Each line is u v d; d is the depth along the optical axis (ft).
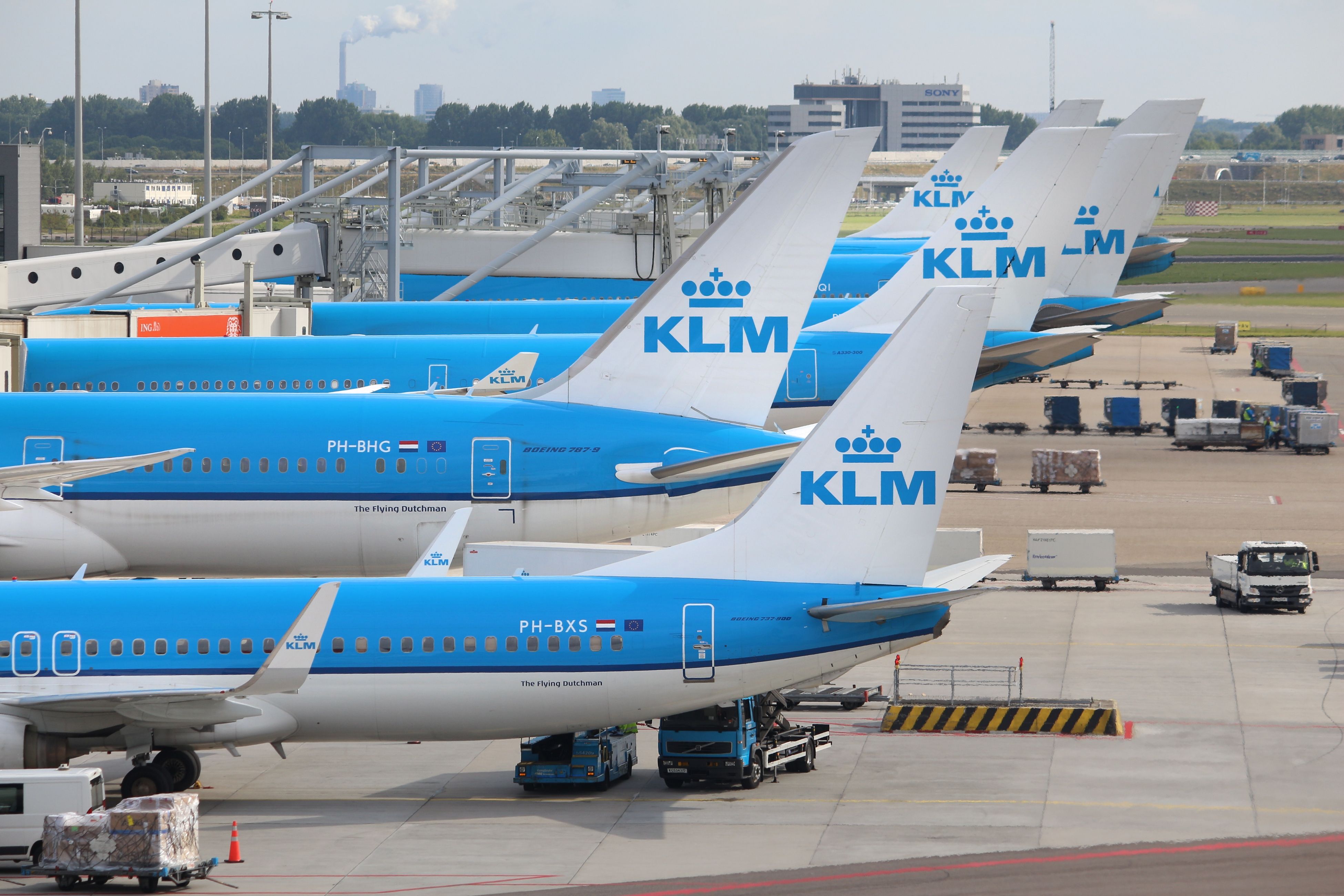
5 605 304.50
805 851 277.44
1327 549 625.41
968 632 484.33
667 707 303.68
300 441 410.72
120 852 257.14
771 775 330.13
